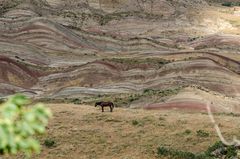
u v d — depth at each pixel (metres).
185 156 41.91
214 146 42.62
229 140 44.16
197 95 75.69
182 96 75.12
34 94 108.94
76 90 106.44
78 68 121.88
